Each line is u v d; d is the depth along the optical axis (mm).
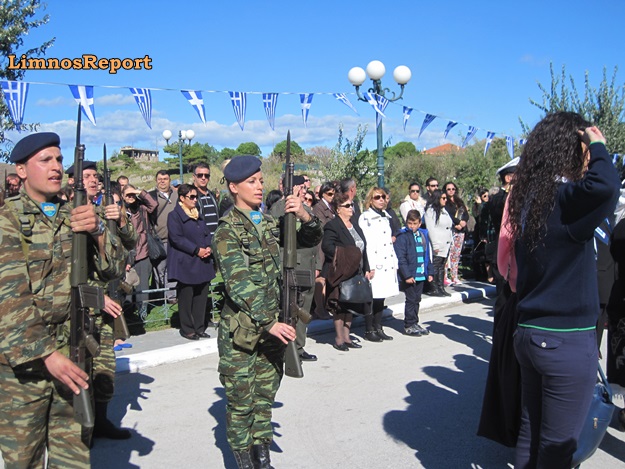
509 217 2916
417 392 5445
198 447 4336
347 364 6371
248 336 3521
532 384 2895
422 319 8648
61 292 2953
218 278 10219
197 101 7031
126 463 4094
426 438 4438
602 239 4203
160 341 7109
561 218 2656
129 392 5539
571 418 2729
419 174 29906
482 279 11578
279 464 4043
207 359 6613
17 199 2912
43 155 2896
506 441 3748
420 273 7633
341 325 6941
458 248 11156
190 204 7121
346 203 6840
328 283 6738
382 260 7258
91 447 4344
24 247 2832
